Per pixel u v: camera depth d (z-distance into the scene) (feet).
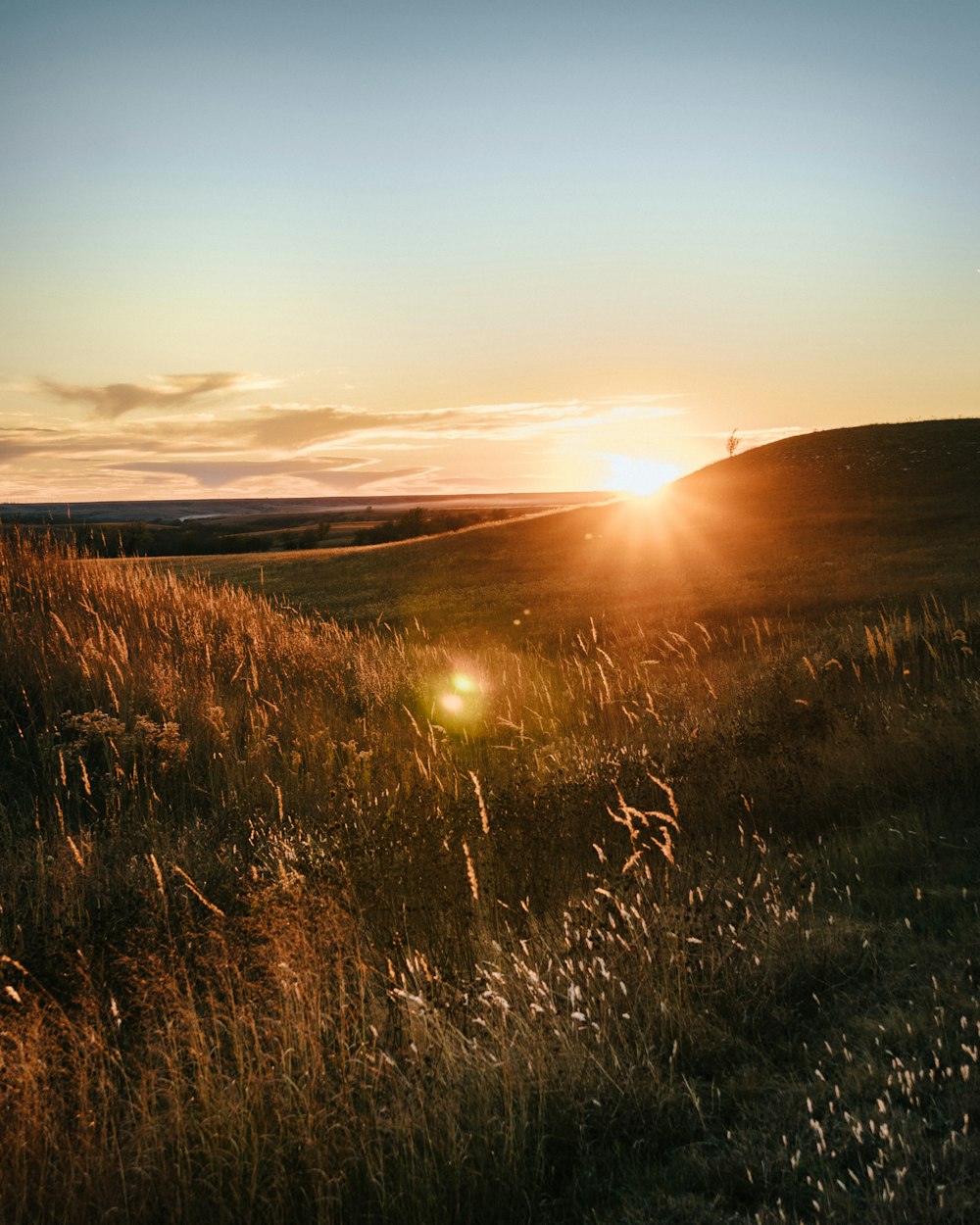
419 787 21.56
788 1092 10.12
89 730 23.54
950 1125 8.98
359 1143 8.98
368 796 21.17
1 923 14.30
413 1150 8.58
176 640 36.04
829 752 22.66
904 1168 7.88
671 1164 9.13
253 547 295.28
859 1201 8.10
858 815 19.62
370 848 16.55
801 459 220.84
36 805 20.52
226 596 46.55
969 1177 8.09
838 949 13.08
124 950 12.62
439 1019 10.91
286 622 46.19
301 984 11.59
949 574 94.79
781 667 35.65
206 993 12.03
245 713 29.27
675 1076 10.64
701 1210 8.39
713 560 138.31
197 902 14.82
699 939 12.92
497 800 19.07
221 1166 8.75
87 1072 10.36
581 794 19.56
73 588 38.09
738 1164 8.97
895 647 35.58
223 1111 9.18
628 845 17.94
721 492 204.85
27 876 16.24
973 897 14.73
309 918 13.50
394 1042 10.84
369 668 39.52
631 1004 11.73
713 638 67.51
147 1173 8.66
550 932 13.79
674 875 15.97
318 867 15.65
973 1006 11.10
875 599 82.48
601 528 183.11
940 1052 10.32
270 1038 10.68
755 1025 11.60
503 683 40.11
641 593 111.75
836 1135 9.20
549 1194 8.91
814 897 15.57
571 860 17.04
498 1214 8.54
